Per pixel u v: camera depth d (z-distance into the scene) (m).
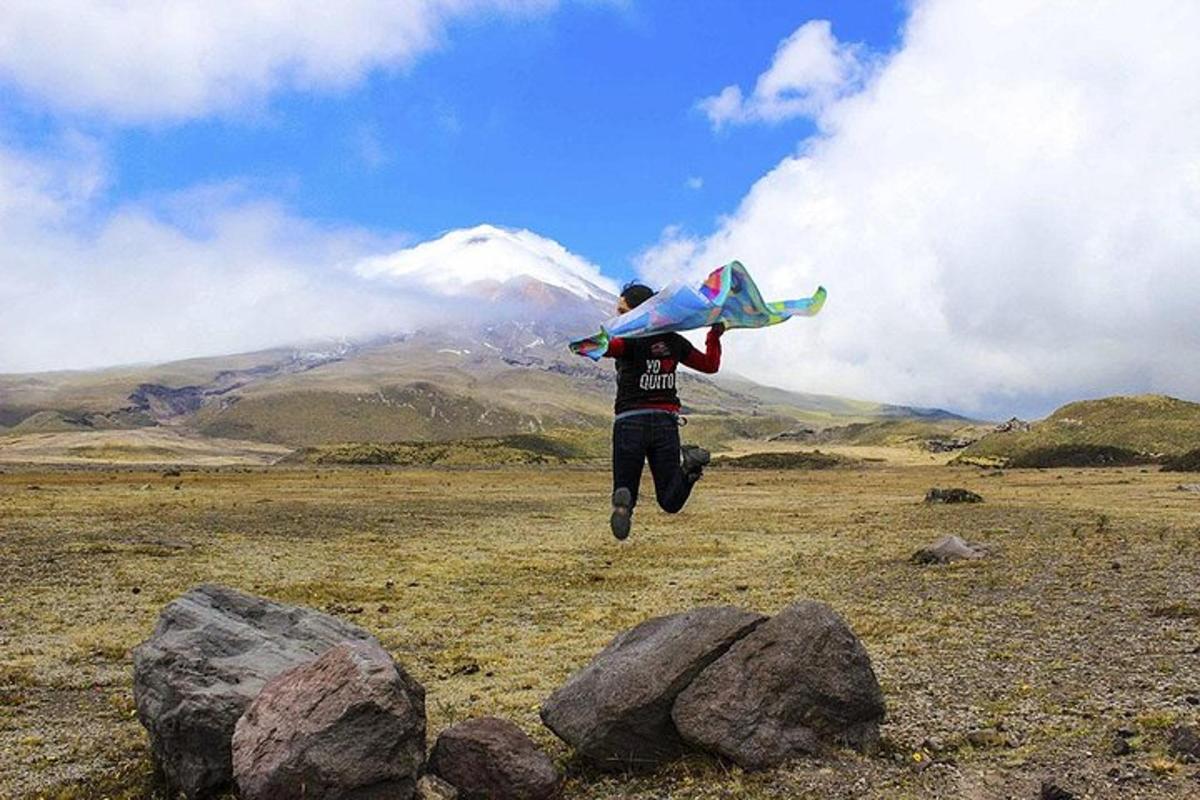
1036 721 11.24
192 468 171.75
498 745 9.73
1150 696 12.02
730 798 9.41
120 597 25.50
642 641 11.55
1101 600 20.53
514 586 27.95
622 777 10.41
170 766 10.29
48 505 58.22
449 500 73.31
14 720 13.66
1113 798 8.58
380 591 26.78
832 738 10.46
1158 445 147.25
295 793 8.88
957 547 30.53
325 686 9.46
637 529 48.72
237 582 28.48
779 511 61.16
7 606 23.86
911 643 16.89
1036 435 170.12
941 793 9.08
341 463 192.62
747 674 10.54
